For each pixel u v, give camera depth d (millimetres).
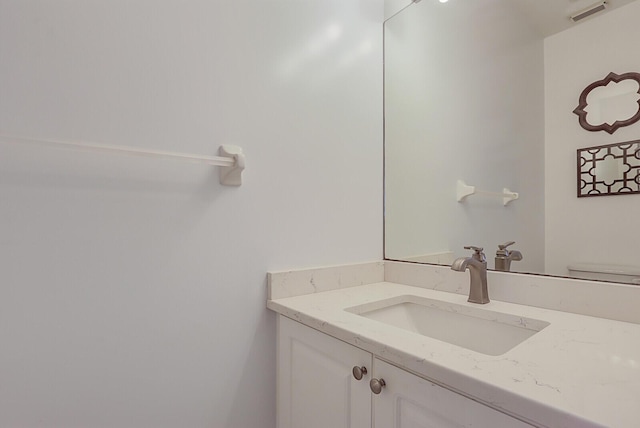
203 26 953
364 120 1355
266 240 1062
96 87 793
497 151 1094
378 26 1418
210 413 954
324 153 1215
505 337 899
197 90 938
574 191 921
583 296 875
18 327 707
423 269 1244
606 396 468
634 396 469
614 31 862
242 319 1012
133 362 835
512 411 482
